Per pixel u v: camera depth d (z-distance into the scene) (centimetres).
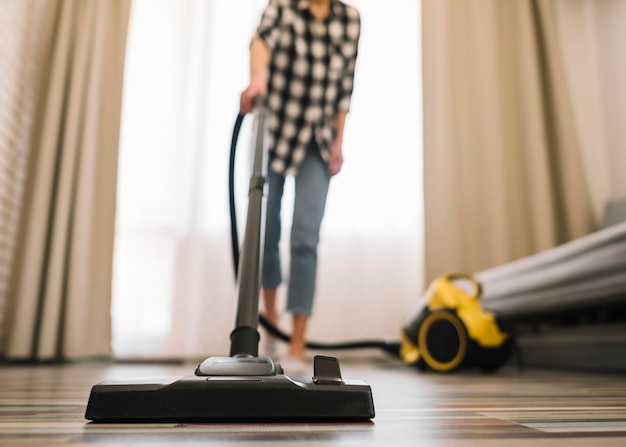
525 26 272
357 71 276
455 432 49
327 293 258
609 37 284
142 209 259
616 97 278
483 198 257
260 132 99
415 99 275
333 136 179
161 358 246
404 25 283
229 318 251
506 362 168
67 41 248
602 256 151
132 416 52
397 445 42
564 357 188
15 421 54
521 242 257
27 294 219
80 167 238
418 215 264
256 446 40
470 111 266
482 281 219
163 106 268
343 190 265
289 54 172
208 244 256
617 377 146
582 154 284
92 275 237
